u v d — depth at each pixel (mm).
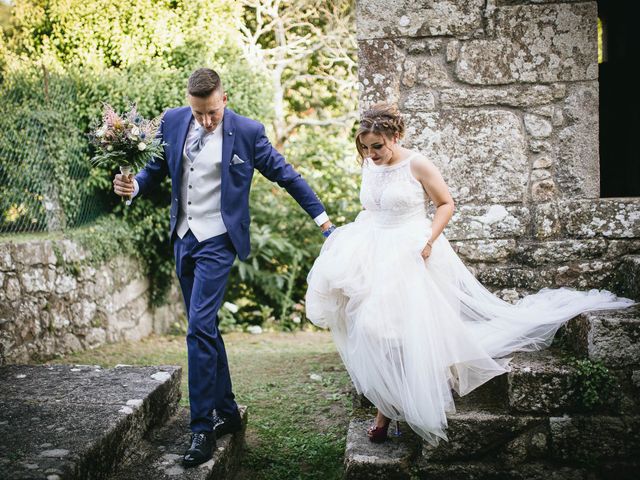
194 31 6555
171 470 2627
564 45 3502
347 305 2973
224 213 2881
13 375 3219
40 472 2143
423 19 3535
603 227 3518
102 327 5426
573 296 3277
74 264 5051
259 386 4262
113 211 6055
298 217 7559
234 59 6871
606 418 2854
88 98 5699
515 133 3551
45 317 4629
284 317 7004
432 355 2756
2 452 2301
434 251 3016
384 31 3553
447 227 3584
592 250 3516
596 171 3543
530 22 3504
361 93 3586
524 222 3562
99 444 2424
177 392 3338
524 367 2910
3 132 4699
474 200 3586
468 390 2896
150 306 6484
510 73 3531
